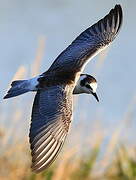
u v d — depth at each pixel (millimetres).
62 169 14508
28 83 10711
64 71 10977
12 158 14516
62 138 10086
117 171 15180
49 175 14453
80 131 15211
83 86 11734
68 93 10469
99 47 11695
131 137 16125
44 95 10414
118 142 15734
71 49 11648
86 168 15000
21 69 13742
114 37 11891
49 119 10164
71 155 14609
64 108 10258
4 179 14266
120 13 11992
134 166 15227
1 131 14508
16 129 14789
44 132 10062
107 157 15031
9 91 10750
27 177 14414
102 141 15555
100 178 15039
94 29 11961
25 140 14719
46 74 10852
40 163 9773
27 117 14945
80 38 11867
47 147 9945
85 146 15273
